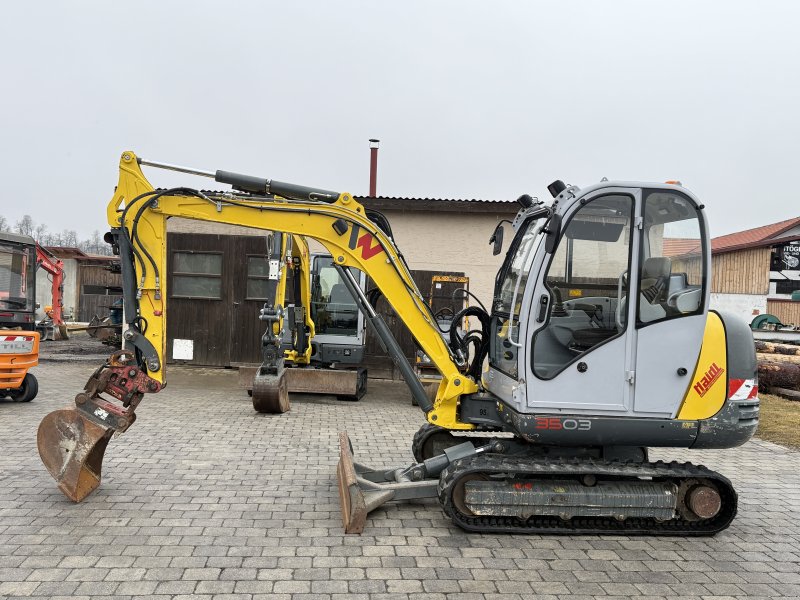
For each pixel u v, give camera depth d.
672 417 4.08
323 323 10.22
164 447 6.05
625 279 4.08
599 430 4.06
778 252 24.98
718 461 6.53
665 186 4.08
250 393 9.17
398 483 4.58
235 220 4.84
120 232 4.63
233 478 5.12
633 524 4.31
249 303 12.06
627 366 4.06
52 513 4.18
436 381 8.80
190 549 3.69
